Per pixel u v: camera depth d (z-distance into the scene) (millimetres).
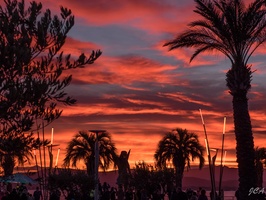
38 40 15188
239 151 31188
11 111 14484
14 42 14422
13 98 14172
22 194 30469
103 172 64312
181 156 69125
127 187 50406
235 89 31500
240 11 31531
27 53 14289
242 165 31047
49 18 15391
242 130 31172
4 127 14938
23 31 14875
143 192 46812
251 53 32188
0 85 14555
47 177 33375
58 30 15461
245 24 31469
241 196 30953
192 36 32844
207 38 32844
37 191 34062
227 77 32031
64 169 39219
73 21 15719
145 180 49688
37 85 14594
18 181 32969
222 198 38844
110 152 64250
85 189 39219
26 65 14773
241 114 31297
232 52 32219
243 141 31141
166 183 50094
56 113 15469
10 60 14164
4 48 14102
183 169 69312
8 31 14773
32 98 14672
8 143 14961
